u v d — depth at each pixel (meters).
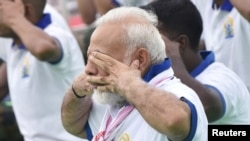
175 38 8.74
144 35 6.89
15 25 10.13
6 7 10.24
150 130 6.82
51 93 10.53
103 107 7.62
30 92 10.66
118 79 6.67
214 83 8.57
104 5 11.22
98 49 6.87
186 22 8.73
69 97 7.51
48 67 10.42
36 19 10.58
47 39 10.07
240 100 8.70
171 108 6.43
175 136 6.49
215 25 10.50
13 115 14.19
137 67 6.84
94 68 6.86
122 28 6.87
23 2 10.46
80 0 12.88
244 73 10.24
